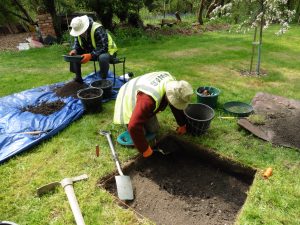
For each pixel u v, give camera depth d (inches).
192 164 139.2
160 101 114.8
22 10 391.2
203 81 221.3
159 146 144.3
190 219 106.7
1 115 167.0
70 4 373.7
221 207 113.4
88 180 118.0
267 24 217.2
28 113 168.6
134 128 111.3
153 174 130.9
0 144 139.3
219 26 479.8
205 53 304.3
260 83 217.3
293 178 118.0
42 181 118.6
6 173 123.9
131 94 123.6
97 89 174.9
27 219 101.7
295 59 279.7
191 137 145.3
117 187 112.3
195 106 154.0
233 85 213.2
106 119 165.0
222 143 141.3
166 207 112.0
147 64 267.3
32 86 215.0
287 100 177.5
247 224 98.1
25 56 306.5
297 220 99.7
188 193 121.0
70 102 179.0
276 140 141.6
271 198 107.8
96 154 132.8
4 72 250.5
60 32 368.5
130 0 376.2
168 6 650.2
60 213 104.2
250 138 145.3
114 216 102.2
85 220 100.7
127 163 128.3
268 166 125.0
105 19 385.7
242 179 128.5
